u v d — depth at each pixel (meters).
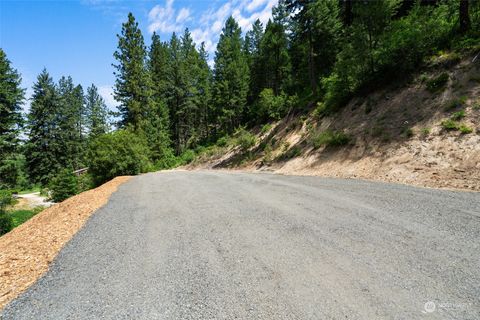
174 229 5.45
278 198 7.49
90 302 3.09
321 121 17.53
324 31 25.45
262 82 44.97
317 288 3.02
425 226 4.51
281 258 3.80
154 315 2.75
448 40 12.37
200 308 2.81
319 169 12.95
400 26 13.66
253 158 24.23
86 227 6.12
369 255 3.69
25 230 7.23
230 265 3.72
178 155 47.78
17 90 28.83
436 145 9.06
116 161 23.69
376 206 5.87
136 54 37.12
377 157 10.64
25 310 3.05
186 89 51.66
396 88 13.02
